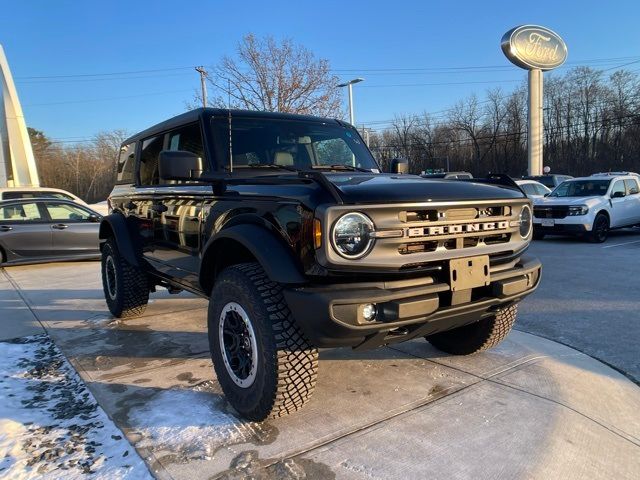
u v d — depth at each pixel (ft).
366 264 8.86
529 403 11.18
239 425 10.32
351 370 13.41
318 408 11.12
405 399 11.53
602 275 26.40
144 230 16.48
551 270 28.40
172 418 10.65
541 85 89.76
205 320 18.81
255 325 9.79
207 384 12.53
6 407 11.27
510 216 10.81
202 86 82.02
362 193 9.16
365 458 9.11
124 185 18.99
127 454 9.27
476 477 8.54
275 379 9.58
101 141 254.06
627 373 12.92
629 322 17.38
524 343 15.33
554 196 47.83
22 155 98.84
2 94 97.19
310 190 9.22
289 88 81.71
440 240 9.61
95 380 12.91
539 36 87.76
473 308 10.14
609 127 168.86
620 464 8.90
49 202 37.06
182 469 8.78
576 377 12.62
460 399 11.45
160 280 18.33
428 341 15.16
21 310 21.27
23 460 9.05
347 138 15.47
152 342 16.15
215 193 11.70
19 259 35.22
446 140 208.85
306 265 9.03
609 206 43.37
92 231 37.52
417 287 9.35
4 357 14.87
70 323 18.78
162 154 11.33
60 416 10.84
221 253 11.63
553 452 9.23
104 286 20.21
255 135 13.58
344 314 8.68
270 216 9.84
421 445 9.53
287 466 8.85
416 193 9.53
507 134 193.88
